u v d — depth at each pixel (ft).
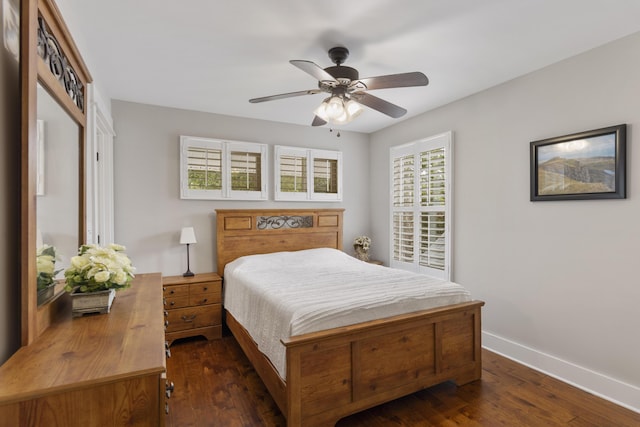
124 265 5.18
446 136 11.67
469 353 8.23
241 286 9.70
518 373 8.79
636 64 7.16
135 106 11.45
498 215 10.10
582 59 8.05
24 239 3.64
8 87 3.70
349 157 15.57
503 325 10.00
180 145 12.00
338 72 7.36
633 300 7.24
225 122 12.87
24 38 3.69
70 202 5.60
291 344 5.87
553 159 8.62
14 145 3.83
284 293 7.81
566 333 8.45
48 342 3.73
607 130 7.53
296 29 6.88
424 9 6.21
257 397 7.65
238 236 12.64
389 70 8.93
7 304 3.59
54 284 4.83
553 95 8.65
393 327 7.00
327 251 13.33
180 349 10.47
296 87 10.11
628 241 7.32
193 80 9.56
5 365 3.17
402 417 6.94
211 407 7.24
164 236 11.87
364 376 6.71
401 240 13.85
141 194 11.53
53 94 4.72
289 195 13.97
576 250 8.24
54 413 2.87
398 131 14.16
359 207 15.84
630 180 7.27
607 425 6.64
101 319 4.54
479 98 10.61
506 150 9.84
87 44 7.45
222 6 6.08
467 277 11.11
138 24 6.66
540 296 9.03
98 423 2.99
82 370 3.09
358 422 6.77
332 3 6.00
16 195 3.85
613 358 7.55
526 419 6.84
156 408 3.15
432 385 7.57
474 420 6.81
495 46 7.68
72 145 5.75
